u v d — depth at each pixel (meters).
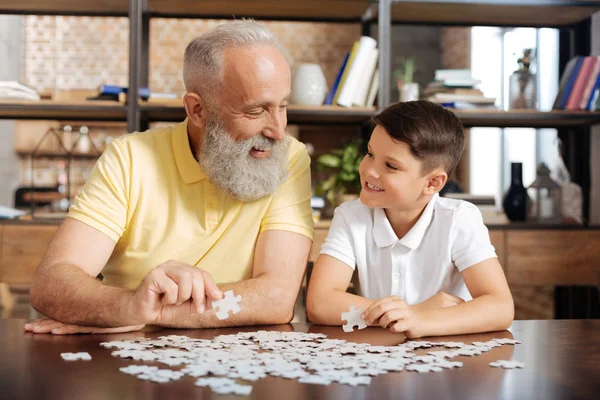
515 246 2.74
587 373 0.74
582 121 2.93
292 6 2.83
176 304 0.94
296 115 2.73
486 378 0.72
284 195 1.30
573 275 2.75
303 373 0.72
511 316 1.06
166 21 6.38
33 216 2.82
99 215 1.22
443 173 1.24
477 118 2.83
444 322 0.99
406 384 0.69
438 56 6.45
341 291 1.19
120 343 0.89
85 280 1.04
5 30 5.48
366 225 1.33
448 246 1.28
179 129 1.34
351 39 6.41
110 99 2.72
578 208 2.89
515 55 2.96
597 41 3.04
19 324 1.08
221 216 1.30
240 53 1.17
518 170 2.91
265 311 1.12
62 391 0.65
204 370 0.73
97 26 6.39
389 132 1.20
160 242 1.30
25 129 5.85
